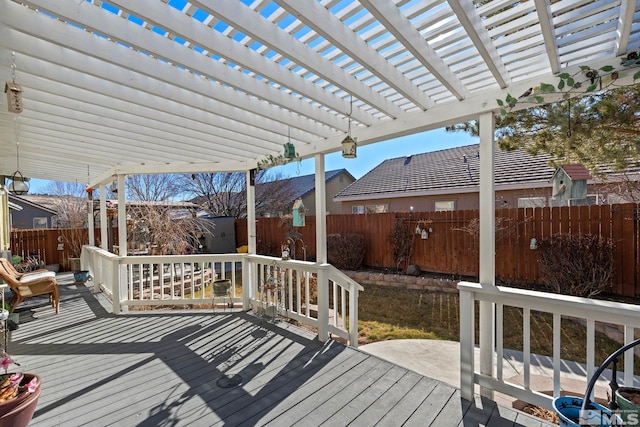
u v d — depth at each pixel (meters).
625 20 1.66
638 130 3.04
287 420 2.15
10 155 4.61
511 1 1.71
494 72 2.25
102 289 5.96
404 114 3.06
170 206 8.30
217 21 1.89
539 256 5.81
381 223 8.46
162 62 2.31
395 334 4.51
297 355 3.16
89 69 2.21
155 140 3.80
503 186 8.05
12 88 2.09
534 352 3.84
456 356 3.45
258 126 3.37
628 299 4.91
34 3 1.55
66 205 14.91
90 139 3.79
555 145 3.75
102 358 3.11
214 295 4.56
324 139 3.83
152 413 2.23
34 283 4.46
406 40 1.87
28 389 1.92
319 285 3.57
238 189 16.67
